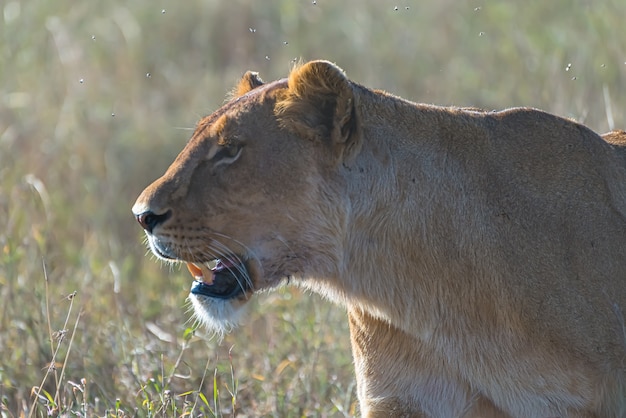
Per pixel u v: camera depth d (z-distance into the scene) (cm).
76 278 1298
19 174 1501
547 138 852
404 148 835
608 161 866
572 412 824
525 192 832
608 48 1611
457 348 838
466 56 1927
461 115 858
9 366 1091
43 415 985
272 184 820
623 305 823
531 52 1752
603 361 813
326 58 2033
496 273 823
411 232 832
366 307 852
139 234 1491
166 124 1791
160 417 952
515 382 830
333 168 826
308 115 820
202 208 820
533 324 816
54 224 1455
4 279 1186
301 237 832
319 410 1043
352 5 2189
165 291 1311
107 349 1115
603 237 826
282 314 1184
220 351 1137
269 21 2164
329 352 1129
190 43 2144
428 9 2112
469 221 829
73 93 1831
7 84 1819
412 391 859
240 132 820
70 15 2105
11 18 1944
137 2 2227
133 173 1669
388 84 1892
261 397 1073
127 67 1980
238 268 832
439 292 834
